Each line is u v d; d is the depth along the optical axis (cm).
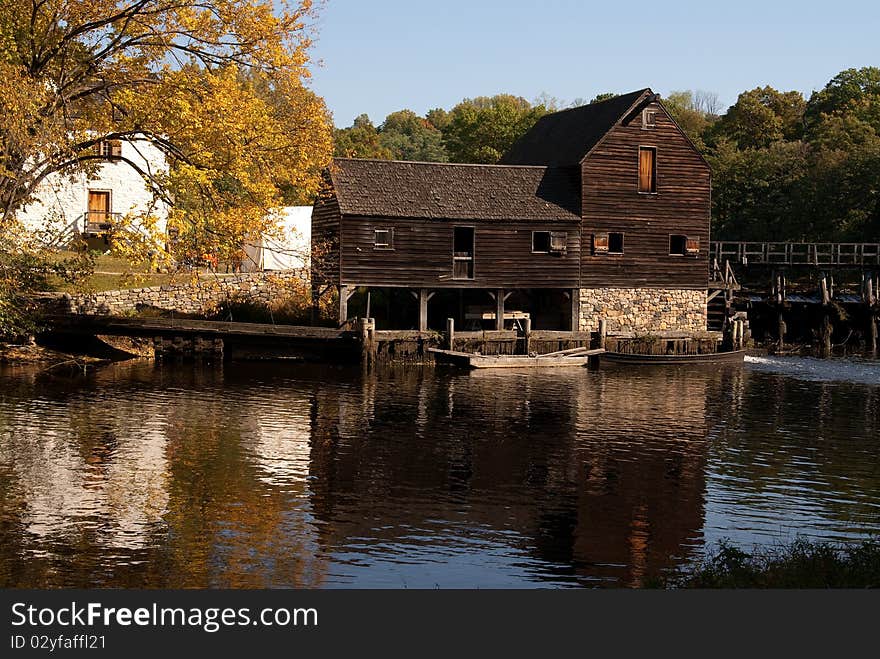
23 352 3838
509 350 4366
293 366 4050
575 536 1741
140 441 2427
